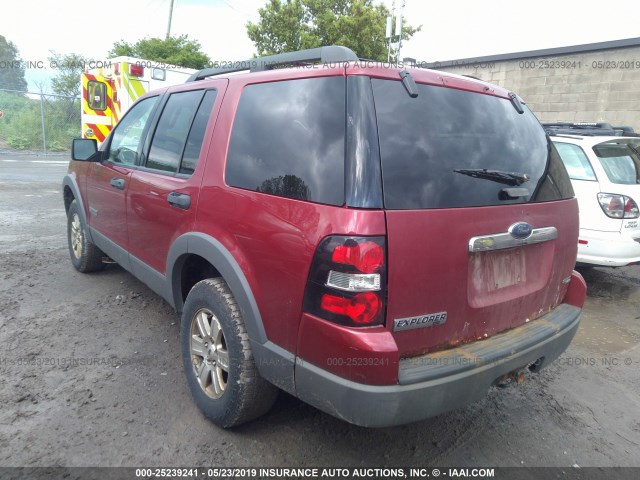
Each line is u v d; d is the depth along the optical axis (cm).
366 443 276
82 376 324
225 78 305
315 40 1866
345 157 211
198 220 283
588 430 302
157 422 281
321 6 1969
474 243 226
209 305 273
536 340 254
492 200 239
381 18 1908
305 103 239
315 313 212
